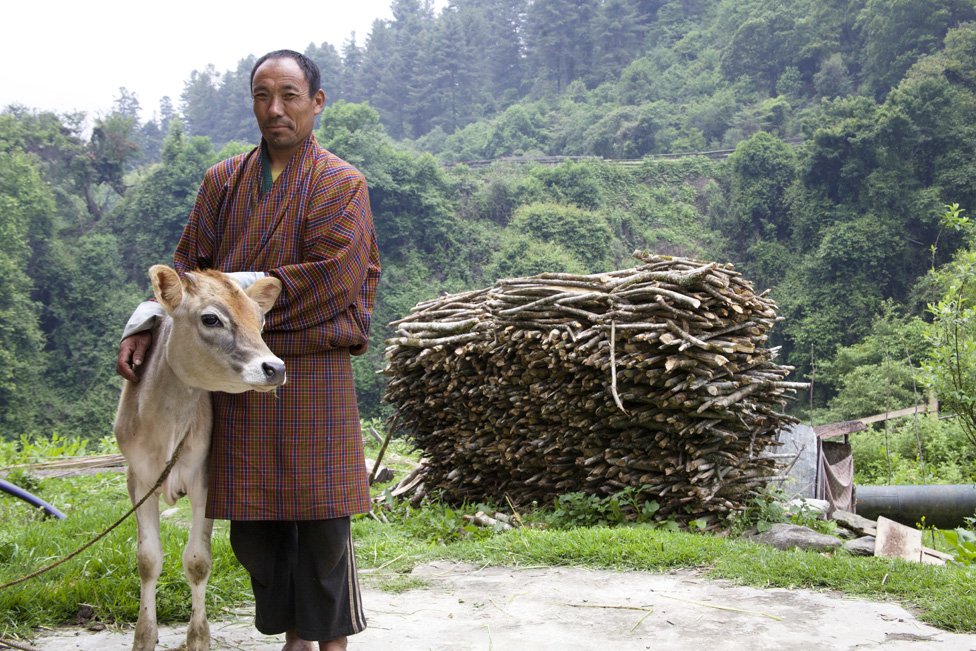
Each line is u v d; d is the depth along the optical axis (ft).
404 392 26.89
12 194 204.95
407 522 24.22
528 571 17.71
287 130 11.41
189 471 11.45
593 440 23.29
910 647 12.71
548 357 23.26
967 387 31.55
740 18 366.43
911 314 183.73
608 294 23.17
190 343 10.49
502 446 24.67
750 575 16.53
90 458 37.17
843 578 16.11
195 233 12.01
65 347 203.51
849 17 314.96
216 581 15.06
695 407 22.04
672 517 22.39
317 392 11.14
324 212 11.31
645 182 269.03
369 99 455.63
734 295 22.61
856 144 211.41
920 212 200.23
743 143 247.70
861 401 123.85
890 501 36.01
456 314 25.96
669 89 361.51
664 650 12.73
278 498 10.93
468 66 445.37
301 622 11.23
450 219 237.86
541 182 261.24
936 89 212.84
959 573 15.99
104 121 254.06
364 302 11.82
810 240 219.61
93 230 234.38
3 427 174.40
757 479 23.43
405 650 12.75
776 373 23.75
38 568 15.71
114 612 13.78
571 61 421.18
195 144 241.14
